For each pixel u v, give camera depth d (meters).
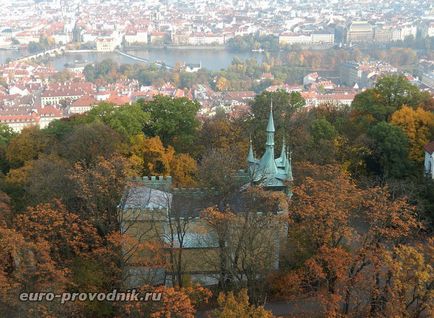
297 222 111.81
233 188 125.12
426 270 89.50
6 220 120.12
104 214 112.81
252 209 112.25
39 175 135.12
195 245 117.44
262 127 178.75
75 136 154.00
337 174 122.94
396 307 89.38
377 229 100.44
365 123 186.12
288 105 191.00
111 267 104.81
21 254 90.94
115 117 171.75
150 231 119.56
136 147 160.12
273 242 114.50
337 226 101.19
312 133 175.62
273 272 114.00
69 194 124.38
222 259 109.06
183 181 154.75
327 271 102.06
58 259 102.69
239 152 158.88
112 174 115.88
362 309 99.88
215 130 182.38
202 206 120.44
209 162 131.50
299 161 160.12
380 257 96.44
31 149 166.75
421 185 148.50
